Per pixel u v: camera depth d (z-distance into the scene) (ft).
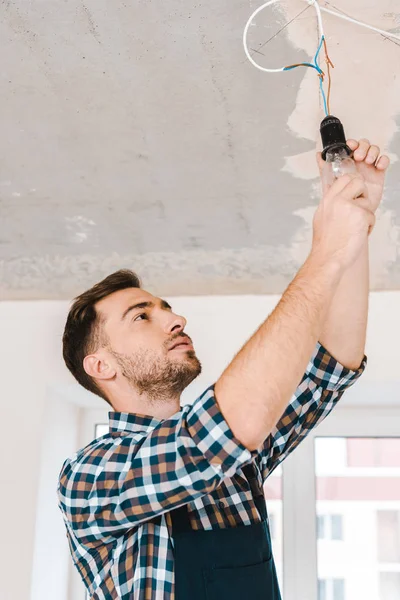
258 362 3.16
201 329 8.61
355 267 4.26
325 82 5.23
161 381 4.62
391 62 5.04
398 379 8.21
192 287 8.57
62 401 9.17
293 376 3.15
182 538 3.87
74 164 6.24
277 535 9.19
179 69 5.13
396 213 6.95
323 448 9.52
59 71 5.18
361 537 9.11
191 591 3.74
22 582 7.93
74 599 8.99
